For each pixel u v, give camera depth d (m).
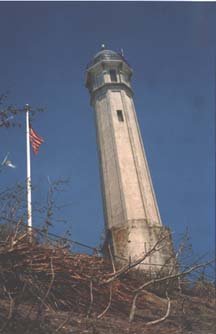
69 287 7.79
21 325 6.03
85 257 8.84
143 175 31.38
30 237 8.00
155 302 9.27
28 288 7.06
